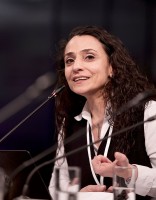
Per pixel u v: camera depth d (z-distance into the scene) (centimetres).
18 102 1013
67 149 593
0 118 998
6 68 1042
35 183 435
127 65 583
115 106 562
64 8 1069
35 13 1056
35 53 1048
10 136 1005
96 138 574
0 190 385
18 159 436
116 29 1084
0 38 1046
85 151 572
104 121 567
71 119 609
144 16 1085
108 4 1080
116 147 551
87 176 561
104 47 575
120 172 403
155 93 428
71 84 571
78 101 608
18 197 410
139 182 487
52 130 1012
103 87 575
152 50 1080
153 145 541
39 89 694
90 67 561
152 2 1085
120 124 553
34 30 1055
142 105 557
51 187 587
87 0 1074
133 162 549
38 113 1009
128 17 1084
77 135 558
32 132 1014
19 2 1052
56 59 620
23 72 1042
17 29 1051
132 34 1084
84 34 576
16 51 1047
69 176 368
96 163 464
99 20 1077
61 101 612
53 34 1058
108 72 579
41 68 1045
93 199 443
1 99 1031
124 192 398
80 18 1073
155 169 506
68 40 595
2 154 434
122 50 585
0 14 1046
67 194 366
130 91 572
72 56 570
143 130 552
